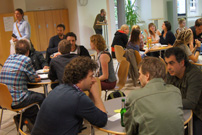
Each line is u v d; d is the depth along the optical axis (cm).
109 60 344
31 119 292
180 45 365
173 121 150
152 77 164
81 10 928
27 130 317
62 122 168
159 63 166
